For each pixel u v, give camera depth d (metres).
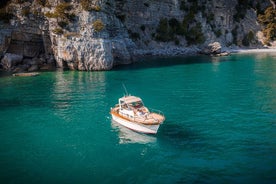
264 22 143.00
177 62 87.25
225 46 131.62
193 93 48.41
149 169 24.17
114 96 47.09
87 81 58.53
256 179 22.22
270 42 138.38
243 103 41.97
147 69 73.44
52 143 29.78
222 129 32.28
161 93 48.69
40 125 34.84
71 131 32.91
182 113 38.09
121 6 105.94
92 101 44.41
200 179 22.47
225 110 38.91
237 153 26.47
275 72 67.62
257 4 148.25
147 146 28.53
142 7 112.06
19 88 52.69
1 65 72.25
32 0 75.44
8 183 22.59
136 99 35.41
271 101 42.72
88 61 70.25
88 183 22.41
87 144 29.41
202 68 75.06
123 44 80.75
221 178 22.52
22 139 30.84
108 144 29.30
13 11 73.94
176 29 121.75
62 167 24.88
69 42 69.75
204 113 37.88
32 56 76.94
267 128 32.19
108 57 71.56
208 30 129.25
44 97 46.78
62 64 73.06
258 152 26.55
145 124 30.84
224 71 70.00
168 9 120.56
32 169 24.61
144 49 108.94
